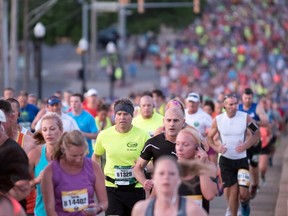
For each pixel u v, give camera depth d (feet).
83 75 283.59
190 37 529.86
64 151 59.21
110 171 74.90
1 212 54.44
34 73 390.63
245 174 88.74
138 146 74.43
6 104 66.28
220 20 564.30
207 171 53.83
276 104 183.93
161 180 48.19
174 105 77.10
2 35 222.89
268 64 402.72
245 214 89.71
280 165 149.79
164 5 407.23
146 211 49.55
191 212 49.55
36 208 62.85
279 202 100.48
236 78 326.65
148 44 542.98
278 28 549.13
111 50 339.77
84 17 375.66
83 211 59.98
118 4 351.05
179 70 409.08
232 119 89.81
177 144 60.23
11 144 57.62
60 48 556.10
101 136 74.95
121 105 74.38
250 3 606.96
